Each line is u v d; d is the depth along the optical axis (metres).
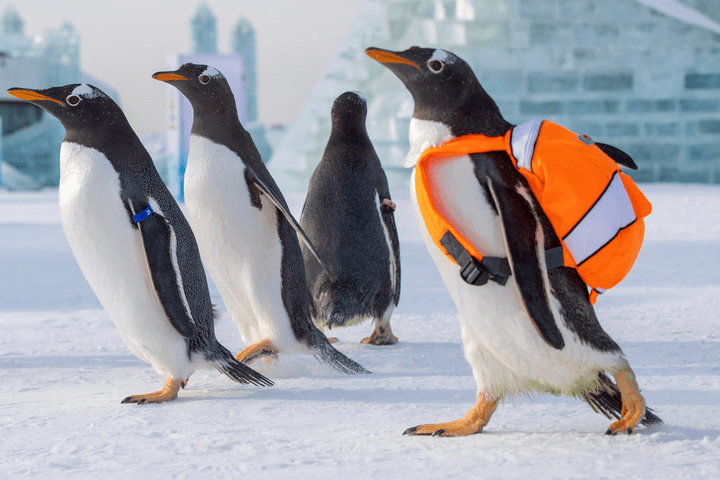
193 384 5.24
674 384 4.77
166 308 4.55
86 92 4.57
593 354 3.44
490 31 40.06
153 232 4.55
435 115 3.61
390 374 5.52
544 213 3.41
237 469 3.13
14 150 56.34
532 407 4.30
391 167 38.25
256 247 5.47
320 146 40.03
